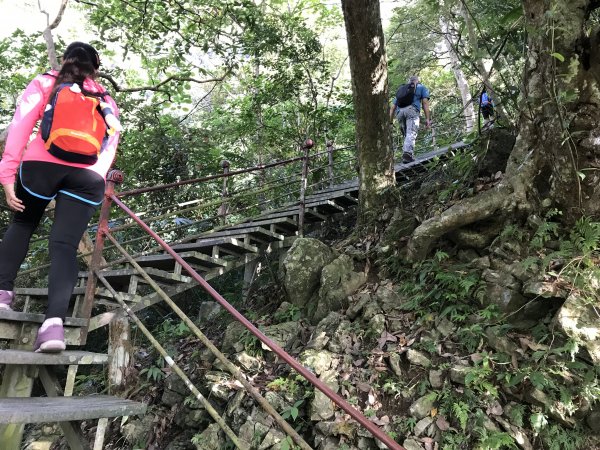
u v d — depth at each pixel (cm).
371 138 519
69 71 243
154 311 701
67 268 229
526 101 356
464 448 272
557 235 350
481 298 343
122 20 841
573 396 273
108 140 257
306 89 1023
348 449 294
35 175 230
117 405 208
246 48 873
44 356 220
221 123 1138
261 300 536
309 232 719
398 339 356
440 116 1266
